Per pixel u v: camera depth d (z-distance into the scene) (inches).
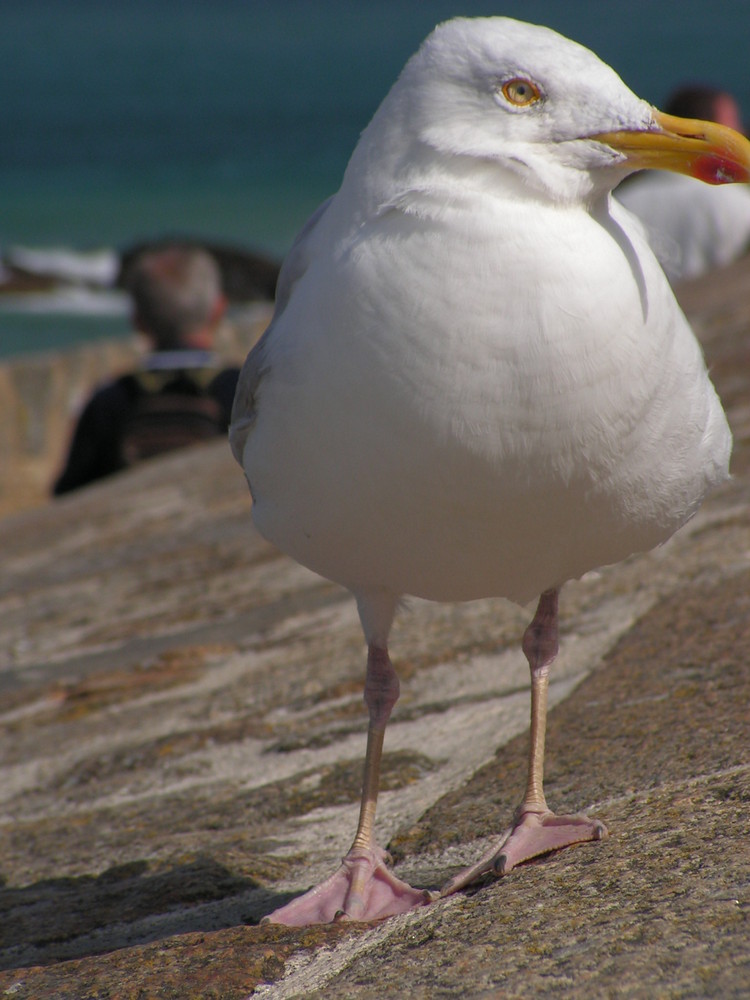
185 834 206.2
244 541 390.0
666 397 157.2
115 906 183.2
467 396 147.0
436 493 153.9
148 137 3860.7
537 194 150.9
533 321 145.6
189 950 149.2
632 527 168.1
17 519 494.6
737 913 125.0
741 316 449.4
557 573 173.5
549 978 121.3
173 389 468.8
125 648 323.9
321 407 154.9
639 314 151.3
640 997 114.0
